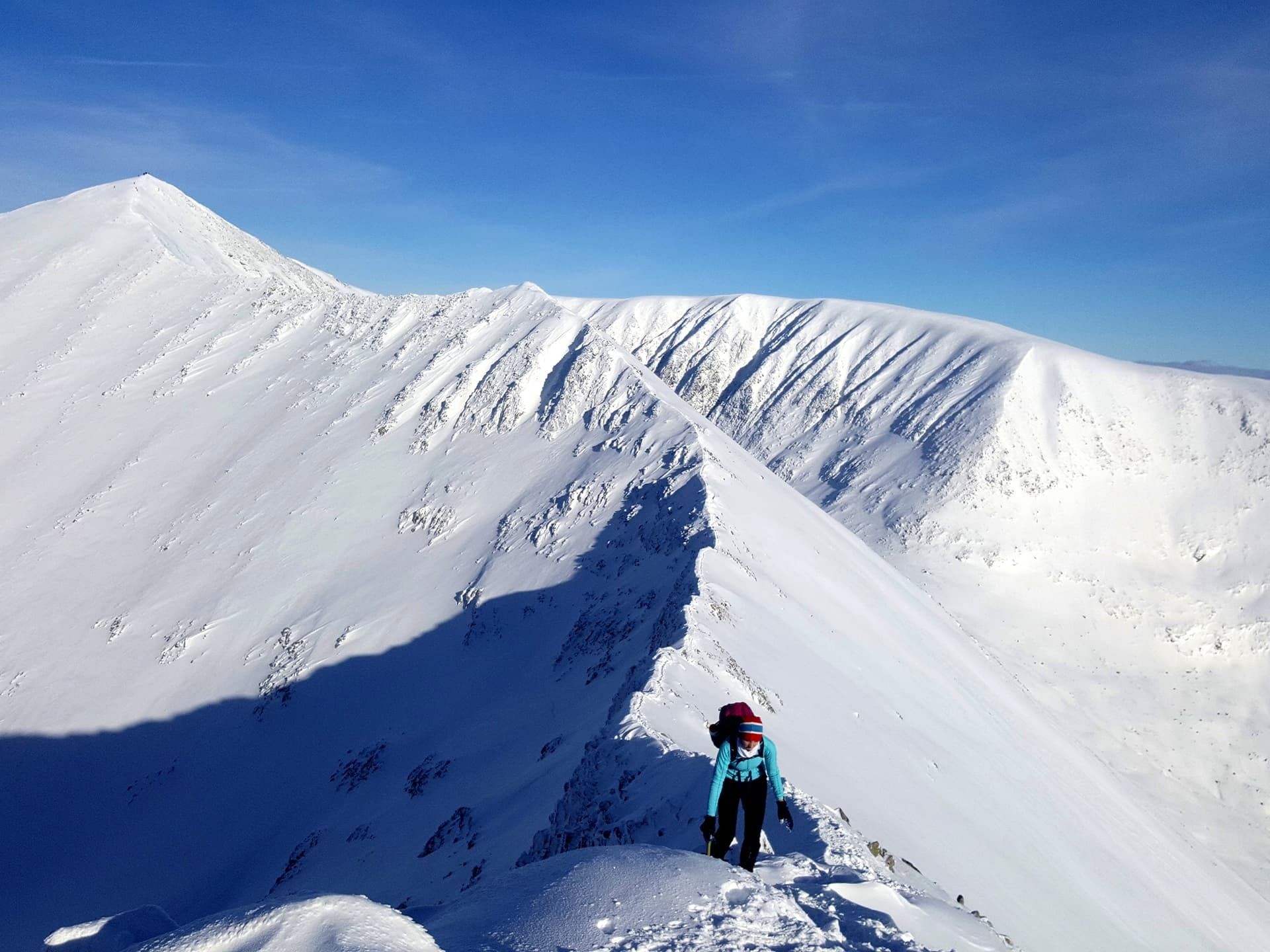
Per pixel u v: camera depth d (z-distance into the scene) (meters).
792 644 28.55
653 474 46.12
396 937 4.03
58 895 32.94
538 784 20.92
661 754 11.62
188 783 37.75
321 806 32.66
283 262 158.62
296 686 40.41
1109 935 21.34
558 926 4.43
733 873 5.34
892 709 29.31
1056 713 71.44
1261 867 60.16
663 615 28.45
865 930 5.02
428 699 36.75
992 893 17.89
